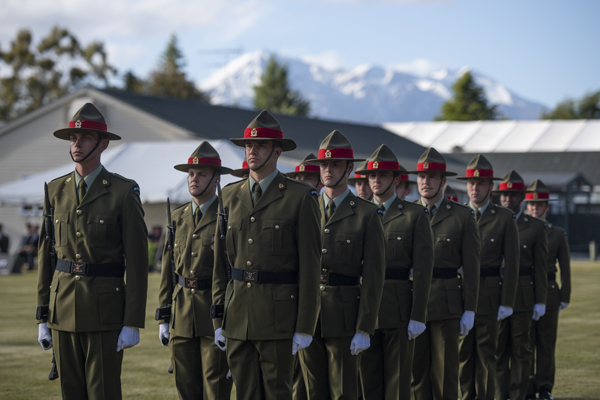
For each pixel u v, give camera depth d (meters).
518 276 12.80
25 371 14.50
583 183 65.94
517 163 79.38
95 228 9.02
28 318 21.84
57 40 89.06
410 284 11.09
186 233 10.80
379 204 11.46
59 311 9.01
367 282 9.62
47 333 9.30
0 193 39.31
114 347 9.05
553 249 14.35
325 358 9.97
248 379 8.62
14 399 12.28
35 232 42.84
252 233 8.59
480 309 12.62
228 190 9.04
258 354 8.62
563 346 17.45
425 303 10.77
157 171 38.12
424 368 11.97
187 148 40.53
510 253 12.70
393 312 10.84
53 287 9.15
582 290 30.72
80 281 8.98
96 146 9.16
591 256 53.41
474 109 131.88
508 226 12.83
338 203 10.12
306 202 8.54
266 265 8.52
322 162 10.02
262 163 8.63
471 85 133.25
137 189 9.30
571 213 64.69
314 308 8.45
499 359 13.37
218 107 57.41
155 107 50.06
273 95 119.50
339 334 9.65
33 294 28.45
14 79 88.31
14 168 51.78
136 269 9.09
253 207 8.66
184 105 54.00
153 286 31.05
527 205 15.15
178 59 121.06
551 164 77.62
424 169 12.10
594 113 147.25
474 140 89.56
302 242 8.49
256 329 8.44
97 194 9.14
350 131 66.50
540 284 13.33
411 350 11.06
